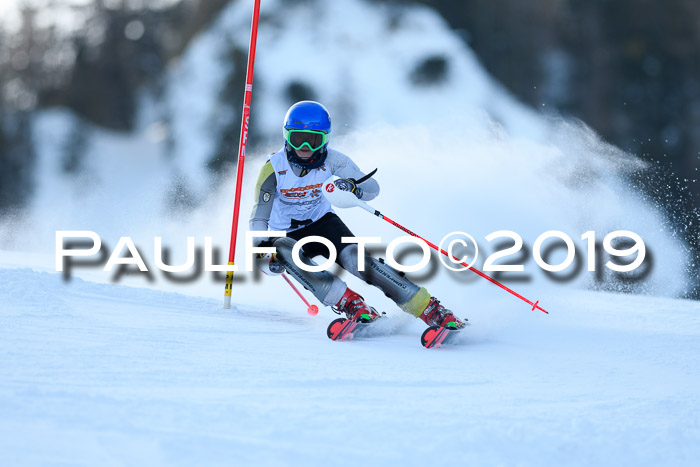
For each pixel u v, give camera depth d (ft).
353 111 442.09
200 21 572.10
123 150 590.55
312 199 52.24
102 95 642.22
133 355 35.76
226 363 35.73
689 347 51.03
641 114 515.91
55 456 22.07
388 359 40.73
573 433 28.86
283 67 463.01
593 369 42.27
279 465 23.20
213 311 54.19
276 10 489.67
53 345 36.42
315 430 26.50
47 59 646.33
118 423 25.25
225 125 458.91
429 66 451.94
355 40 469.57
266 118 451.94
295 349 41.45
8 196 538.47
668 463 27.25
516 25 524.93
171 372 33.06
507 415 30.55
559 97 523.70
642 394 36.14
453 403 31.91
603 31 536.01
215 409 27.63
